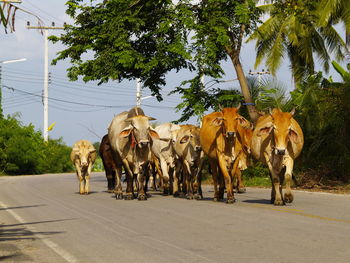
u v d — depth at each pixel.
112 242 8.09
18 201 15.93
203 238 8.28
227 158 14.30
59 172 60.28
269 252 7.11
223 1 23.62
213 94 26.36
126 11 24.69
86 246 7.82
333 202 14.36
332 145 21.95
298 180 21.16
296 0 27.00
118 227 9.65
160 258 6.83
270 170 13.61
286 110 23.69
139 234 8.79
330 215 11.14
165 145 17.92
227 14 25.08
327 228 9.22
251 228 9.28
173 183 17.83
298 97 23.00
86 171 19.38
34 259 6.96
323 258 6.68
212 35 24.02
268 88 24.52
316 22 29.27
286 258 6.71
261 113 15.10
